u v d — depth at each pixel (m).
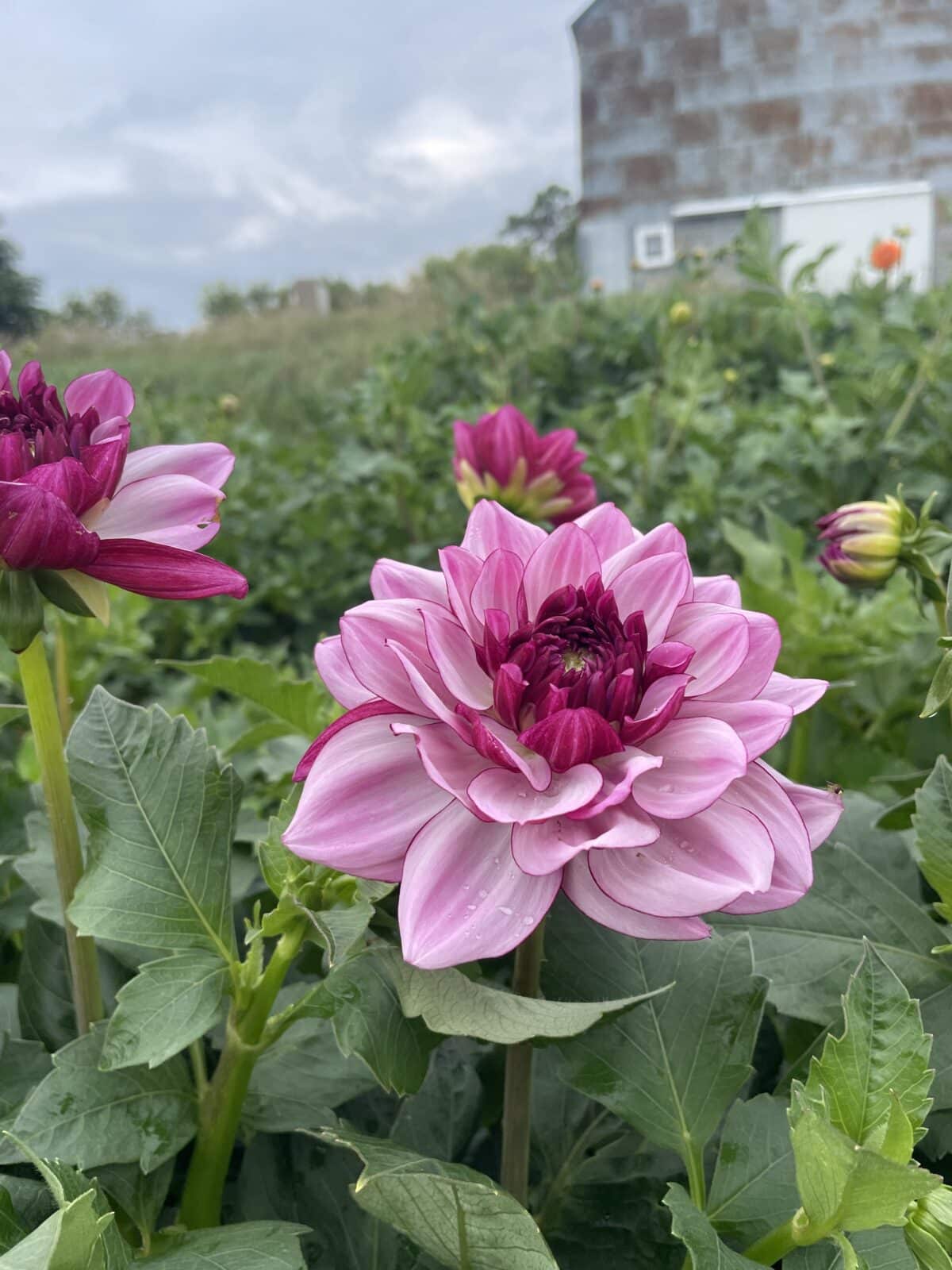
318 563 5.35
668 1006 0.98
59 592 0.97
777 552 2.62
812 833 0.85
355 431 7.06
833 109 19.64
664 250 20.95
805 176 19.95
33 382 1.05
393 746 0.81
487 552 0.97
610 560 0.95
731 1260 0.76
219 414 6.72
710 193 20.42
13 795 1.53
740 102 19.97
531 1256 0.77
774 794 0.81
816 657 2.47
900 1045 0.75
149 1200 0.93
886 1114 0.75
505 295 15.72
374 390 5.29
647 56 20.34
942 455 4.13
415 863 0.75
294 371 16.56
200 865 0.95
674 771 0.78
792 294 3.99
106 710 1.00
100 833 0.95
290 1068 1.04
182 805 0.97
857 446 4.04
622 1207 1.08
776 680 0.89
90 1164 0.87
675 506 4.09
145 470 1.10
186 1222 0.95
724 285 13.81
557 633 0.86
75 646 3.18
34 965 1.19
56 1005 1.18
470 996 0.81
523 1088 0.97
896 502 1.56
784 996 1.08
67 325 33.25
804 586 2.54
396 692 0.81
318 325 20.09
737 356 8.42
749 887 0.72
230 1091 0.93
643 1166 1.12
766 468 4.17
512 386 8.15
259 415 13.55
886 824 1.37
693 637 0.87
